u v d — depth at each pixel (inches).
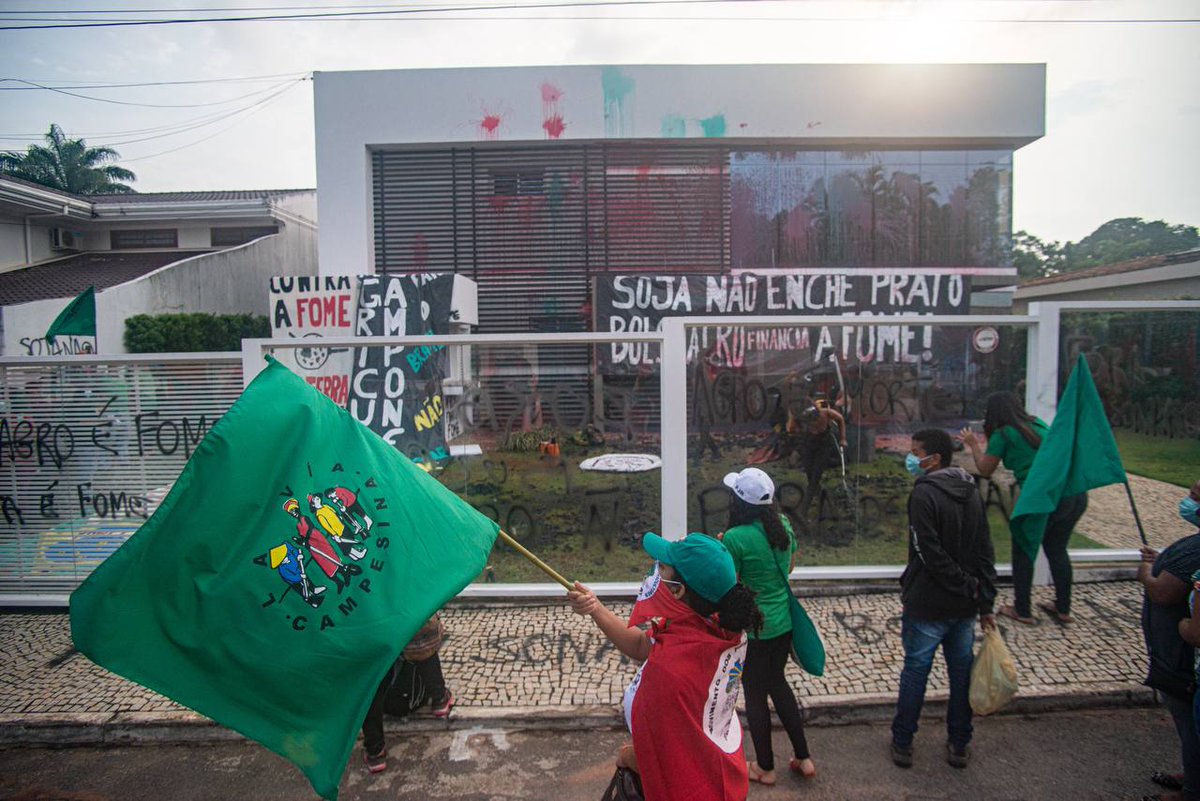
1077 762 144.3
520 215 537.3
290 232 776.9
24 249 679.7
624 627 101.5
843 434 228.7
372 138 525.3
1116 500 239.8
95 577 92.2
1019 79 525.7
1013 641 188.9
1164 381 234.1
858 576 227.1
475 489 228.2
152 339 579.5
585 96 523.5
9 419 226.5
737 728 96.6
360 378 227.3
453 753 151.6
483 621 210.2
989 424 208.1
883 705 161.3
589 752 151.3
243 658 96.0
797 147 537.6
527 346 224.8
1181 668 120.7
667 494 219.5
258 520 101.4
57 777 147.0
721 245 538.3
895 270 539.2
